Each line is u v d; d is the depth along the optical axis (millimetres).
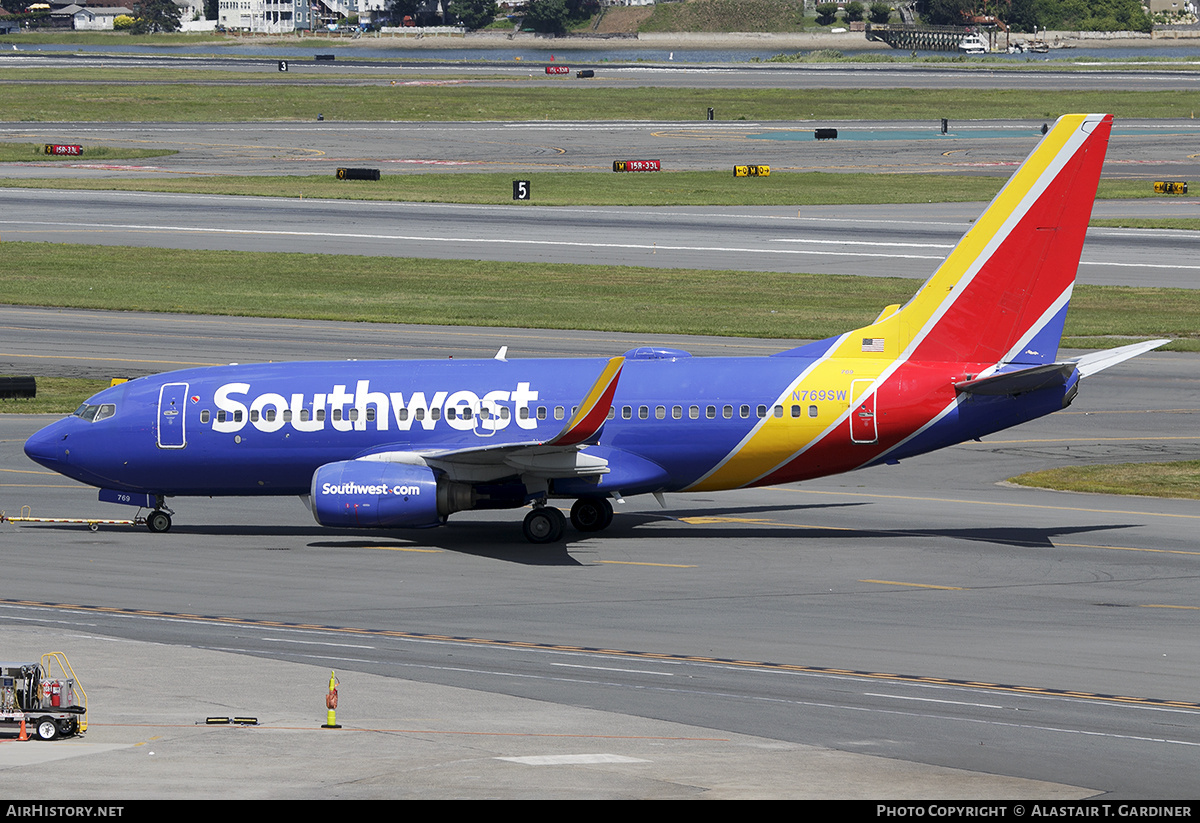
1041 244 138750
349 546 141375
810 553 137000
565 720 82000
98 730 77938
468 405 143875
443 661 97000
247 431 145500
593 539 144875
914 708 85875
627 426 142750
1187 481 171750
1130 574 127250
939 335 141500
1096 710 85875
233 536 146875
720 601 117188
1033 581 124500
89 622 107812
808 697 88312
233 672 92500
